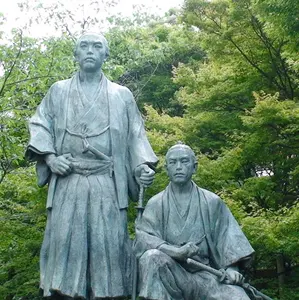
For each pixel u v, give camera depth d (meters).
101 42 7.27
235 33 13.95
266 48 13.93
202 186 12.59
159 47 15.94
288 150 13.18
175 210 7.02
